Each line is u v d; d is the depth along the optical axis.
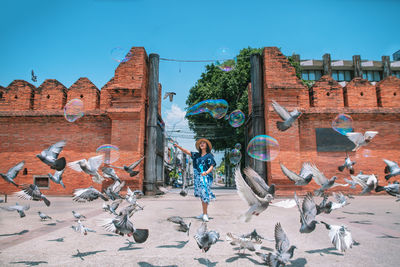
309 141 11.00
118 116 10.62
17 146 11.34
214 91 19.64
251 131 12.24
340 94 11.46
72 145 11.27
